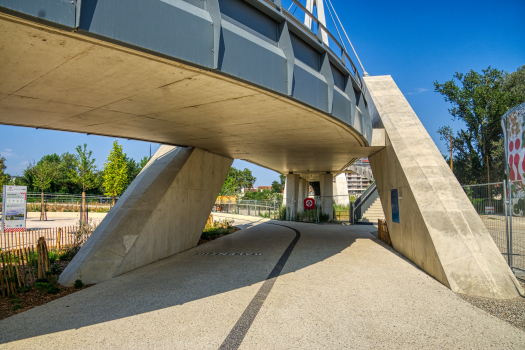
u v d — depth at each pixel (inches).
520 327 178.7
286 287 259.4
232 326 182.5
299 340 164.2
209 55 178.4
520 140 244.4
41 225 755.4
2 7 113.4
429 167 357.1
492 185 306.2
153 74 183.5
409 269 316.5
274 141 421.7
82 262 287.4
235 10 209.2
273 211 1188.5
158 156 460.8
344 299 228.2
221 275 300.7
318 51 282.0
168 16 161.8
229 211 1450.5
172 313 204.1
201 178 480.1
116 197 1196.5
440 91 1599.4
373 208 950.4
